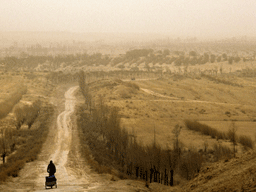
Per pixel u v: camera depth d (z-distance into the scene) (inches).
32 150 3782.0
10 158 3395.7
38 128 5482.3
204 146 4284.0
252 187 758.5
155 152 2770.7
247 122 6491.1
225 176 975.0
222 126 6048.2
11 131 4252.0
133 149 3026.6
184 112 7573.8
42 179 2018.9
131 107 7677.2
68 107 7790.4
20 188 1592.0
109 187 1529.3
